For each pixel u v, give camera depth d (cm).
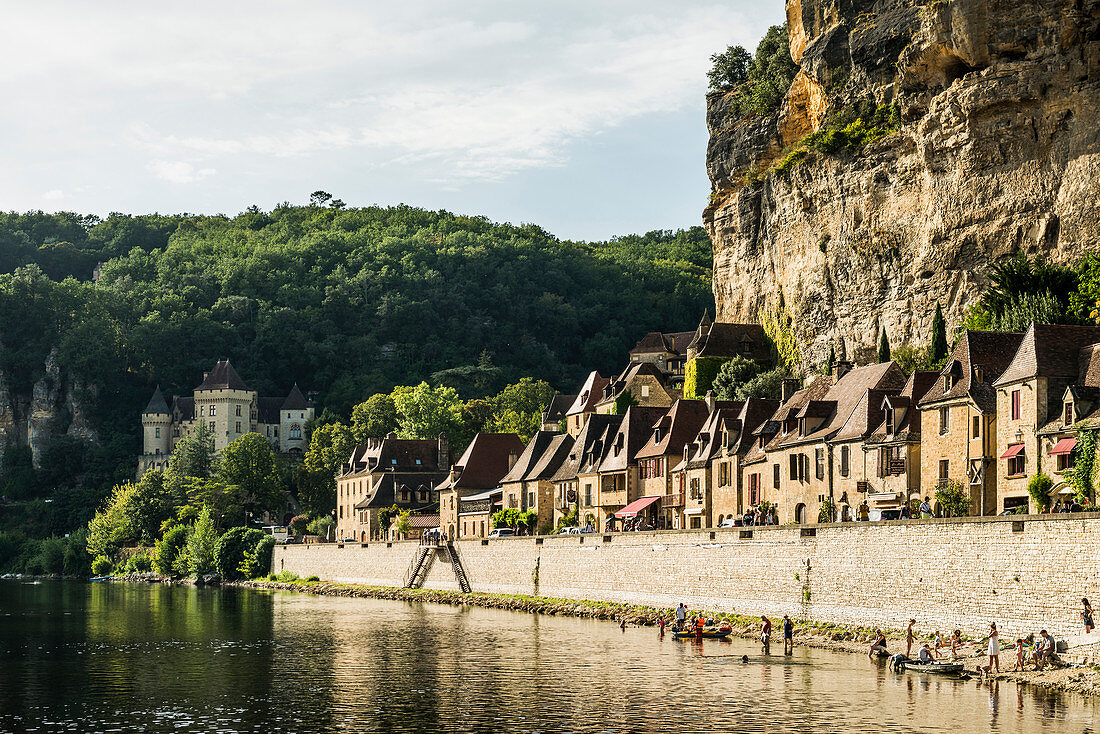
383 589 12600
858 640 6512
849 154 12644
